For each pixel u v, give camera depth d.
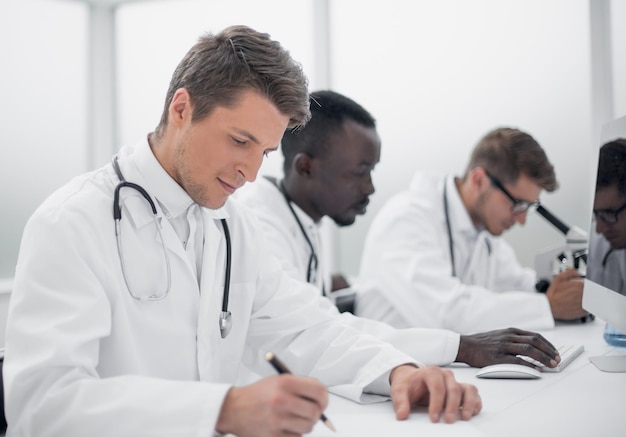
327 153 1.72
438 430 0.89
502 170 2.01
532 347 1.24
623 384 1.13
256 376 1.27
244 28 1.03
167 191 1.08
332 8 3.15
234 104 0.98
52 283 0.90
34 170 3.20
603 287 1.34
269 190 1.75
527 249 2.75
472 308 1.76
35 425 0.83
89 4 3.32
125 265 1.01
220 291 1.17
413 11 3.01
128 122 3.40
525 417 0.94
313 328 1.22
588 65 2.68
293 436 0.78
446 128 2.97
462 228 2.06
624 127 1.27
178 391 0.81
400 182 3.06
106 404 0.81
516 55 2.81
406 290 1.85
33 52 3.19
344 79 3.14
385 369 1.07
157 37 3.36
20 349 0.86
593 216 1.46
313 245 1.78
